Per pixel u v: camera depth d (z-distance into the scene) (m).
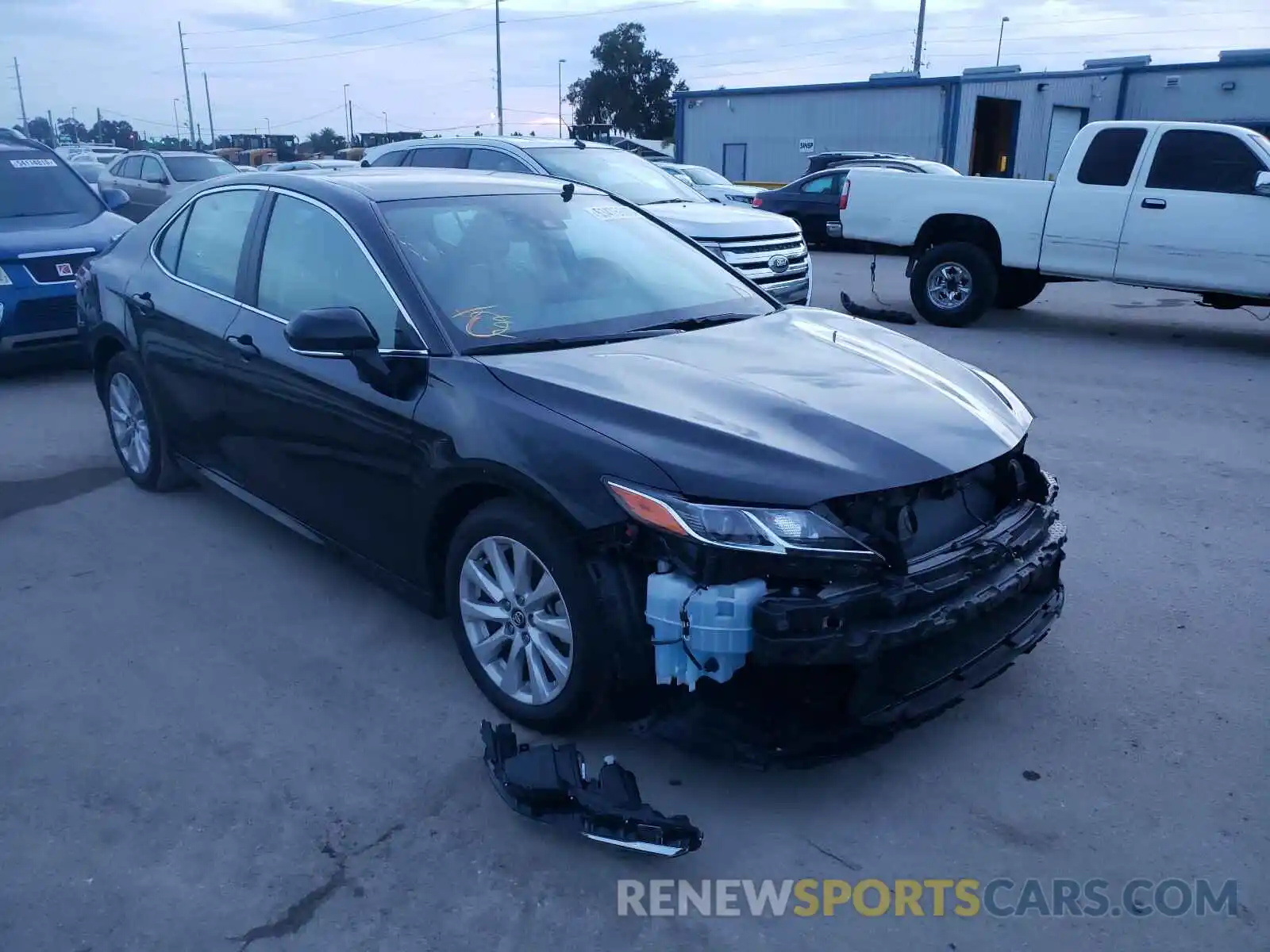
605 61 83.88
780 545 2.96
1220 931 2.81
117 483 6.16
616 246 4.70
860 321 4.79
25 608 4.61
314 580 4.88
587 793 3.10
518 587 3.51
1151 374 9.13
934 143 33.12
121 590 4.77
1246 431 7.36
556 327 4.03
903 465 3.17
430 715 3.80
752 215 10.23
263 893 2.94
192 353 4.93
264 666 4.13
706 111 38.09
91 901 2.90
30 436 7.12
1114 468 6.54
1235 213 9.81
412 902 2.91
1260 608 4.63
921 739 3.66
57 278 8.39
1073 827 3.21
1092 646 4.30
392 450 3.84
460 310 3.92
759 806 3.31
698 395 3.45
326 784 3.41
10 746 3.61
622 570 3.21
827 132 35.34
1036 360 9.77
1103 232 10.55
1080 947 2.77
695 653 3.01
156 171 19.61
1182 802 3.32
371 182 4.53
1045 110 35.47
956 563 3.24
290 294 4.44
